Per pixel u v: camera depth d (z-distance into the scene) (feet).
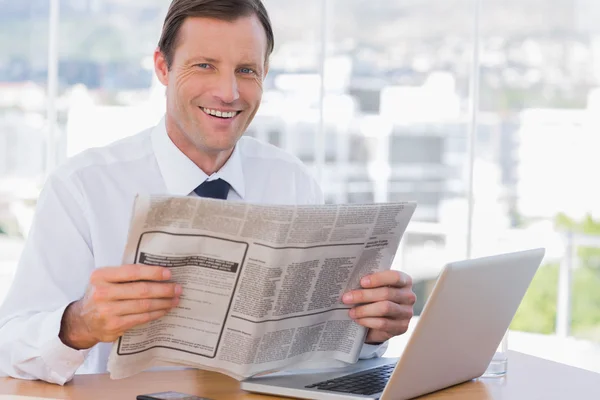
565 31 14.96
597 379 4.87
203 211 3.75
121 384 4.41
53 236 5.15
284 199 6.24
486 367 4.77
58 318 4.25
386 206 4.33
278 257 3.99
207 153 5.56
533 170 14.66
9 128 13.01
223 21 5.05
